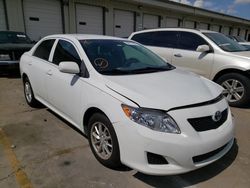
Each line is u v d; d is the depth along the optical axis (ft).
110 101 8.25
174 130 7.32
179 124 7.39
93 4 48.39
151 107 7.49
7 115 14.23
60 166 9.08
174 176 8.63
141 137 7.30
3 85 21.76
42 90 13.33
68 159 9.56
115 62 10.60
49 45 13.30
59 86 11.27
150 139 7.21
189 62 18.38
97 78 9.30
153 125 7.32
